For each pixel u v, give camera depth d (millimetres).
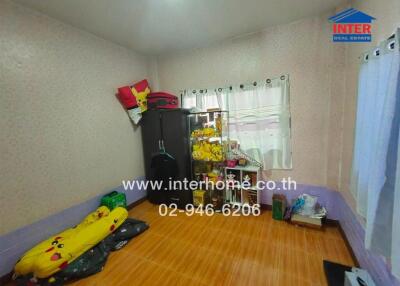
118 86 2699
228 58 2660
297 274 1569
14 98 1694
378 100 1114
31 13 1795
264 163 2570
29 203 1800
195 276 1605
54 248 1688
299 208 2301
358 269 1419
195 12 1993
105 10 1884
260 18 2158
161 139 2844
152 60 3221
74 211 2176
